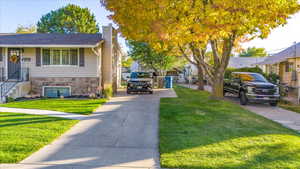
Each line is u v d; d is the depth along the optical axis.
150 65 27.98
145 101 12.16
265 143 5.26
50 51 14.72
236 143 5.26
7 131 6.05
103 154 4.71
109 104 11.16
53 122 7.29
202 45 11.18
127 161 4.35
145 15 8.58
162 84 22.34
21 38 15.70
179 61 34.06
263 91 11.71
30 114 8.52
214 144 5.20
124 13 9.15
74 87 14.88
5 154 4.51
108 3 9.27
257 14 8.02
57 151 4.84
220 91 12.16
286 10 8.14
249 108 11.46
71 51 14.77
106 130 6.57
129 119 7.98
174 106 10.23
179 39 8.83
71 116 8.31
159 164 4.21
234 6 7.79
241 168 3.93
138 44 25.69
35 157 4.48
